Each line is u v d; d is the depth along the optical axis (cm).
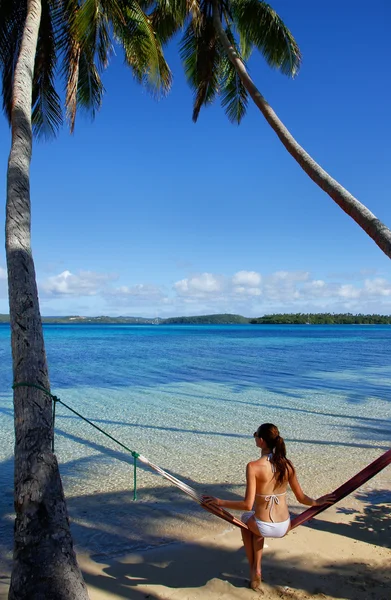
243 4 1084
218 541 514
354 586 407
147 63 994
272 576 425
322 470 789
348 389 1728
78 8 859
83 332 9438
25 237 460
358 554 468
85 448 924
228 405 1404
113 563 461
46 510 326
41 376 381
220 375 2169
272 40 1086
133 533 536
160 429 1091
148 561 465
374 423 1166
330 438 1016
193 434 1045
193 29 1113
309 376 2136
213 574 436
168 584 418
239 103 1302
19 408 366
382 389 1733
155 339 6225
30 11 685
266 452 406
